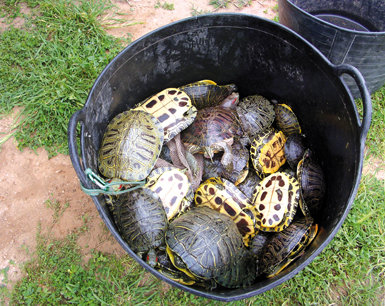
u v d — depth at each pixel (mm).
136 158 761
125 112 815
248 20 767
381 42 787
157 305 780
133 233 710
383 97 1029
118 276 805
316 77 754
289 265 724
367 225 865
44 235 840
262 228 784
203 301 784
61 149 925
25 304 775
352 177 656
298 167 813
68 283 787
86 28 1082
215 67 888
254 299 790
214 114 856
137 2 1178
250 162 889
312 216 793
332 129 767
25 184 889
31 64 1010
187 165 816
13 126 941
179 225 710
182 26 768
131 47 733
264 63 841
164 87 897
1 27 1071
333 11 1032
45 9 1097
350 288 810
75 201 876
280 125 905
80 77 1006
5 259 816
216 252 671
